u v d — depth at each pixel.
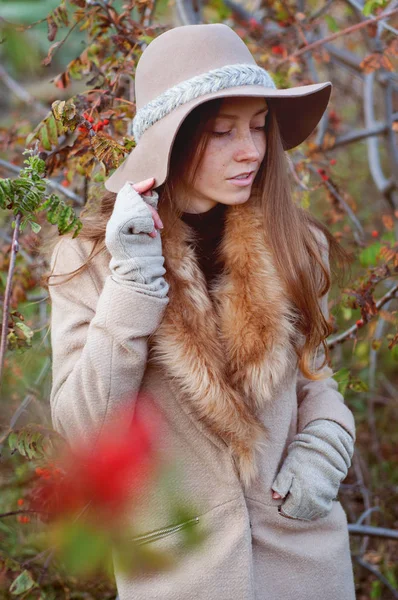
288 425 1.60
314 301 1.56
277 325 1.48
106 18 2.08
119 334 1.36
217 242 1.62
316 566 1.59
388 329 3.39
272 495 1.56
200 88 1.41
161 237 1.48
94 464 0.89
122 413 1.40
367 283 2.04
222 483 1.50
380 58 2.23
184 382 1.43
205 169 1.47
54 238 1.67
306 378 1.72
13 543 2.21
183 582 1.48
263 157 1.60
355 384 2.18
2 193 1.33
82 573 0.71
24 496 2.12
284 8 2.78
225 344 1.48
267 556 1.56
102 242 1.54
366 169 4.48
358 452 2.87
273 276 1.51
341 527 1.68
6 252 2.32
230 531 1.50
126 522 0.86
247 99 1.44
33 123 3.08
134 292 1.36
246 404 1.48
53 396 1.47
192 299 1.45
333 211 2.66
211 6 3.04
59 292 1.54
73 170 2.08
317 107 1.69
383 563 2.69
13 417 2.14
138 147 1.49
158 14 2.49
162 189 1.53
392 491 2.88
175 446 1.50
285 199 1.58
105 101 1.98
